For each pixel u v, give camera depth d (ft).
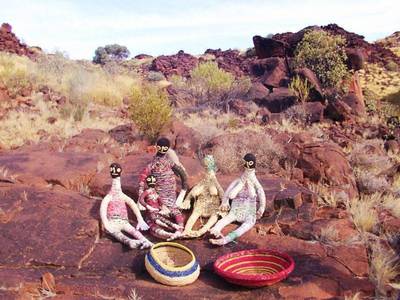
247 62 117.60
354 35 83.82
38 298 15.81
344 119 48.91
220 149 30.07
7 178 24.00
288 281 16.78
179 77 95.30
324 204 24.04
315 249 19.02
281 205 22.24
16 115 43.04
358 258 18.47
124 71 86.84
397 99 84.94
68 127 40.91
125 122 48.01
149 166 21.33
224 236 19.47
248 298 15.92
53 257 18.20
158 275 16.66
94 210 21.38
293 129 44.73
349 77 61.36
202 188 21.22
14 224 19.97
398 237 20.63
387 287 16.92
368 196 26.27
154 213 20.24
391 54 112.06
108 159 27.86
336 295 16.29
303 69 57.21
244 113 53.42
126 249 18.98
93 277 17.33
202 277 17.61
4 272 17.28
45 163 26.37
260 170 28.86
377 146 36.88
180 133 35.76
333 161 27.55
